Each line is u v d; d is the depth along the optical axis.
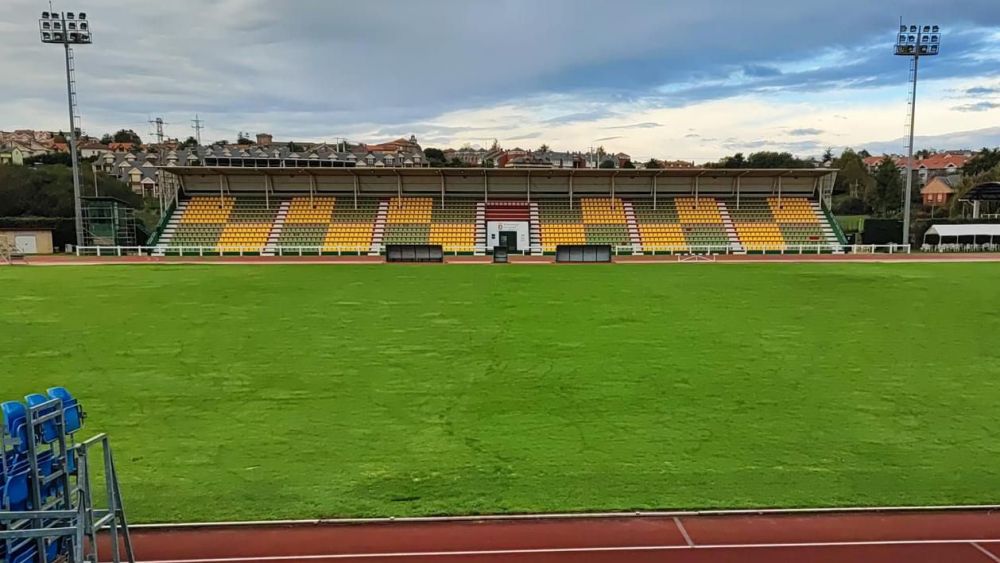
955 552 6.20
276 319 18.84
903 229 52.53
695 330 17.12
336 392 11.53
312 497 7.38
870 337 16.20
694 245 50.38
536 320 18.66
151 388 11.79
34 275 31.80
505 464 8.31
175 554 6.20
